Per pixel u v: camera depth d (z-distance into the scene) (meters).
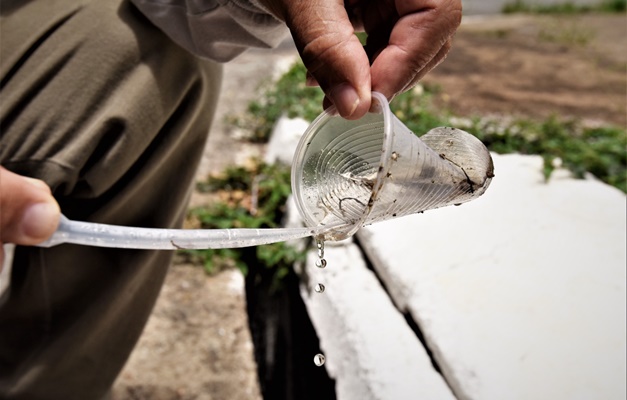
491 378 0.39
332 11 0.27
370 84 0.27
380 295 0.50
